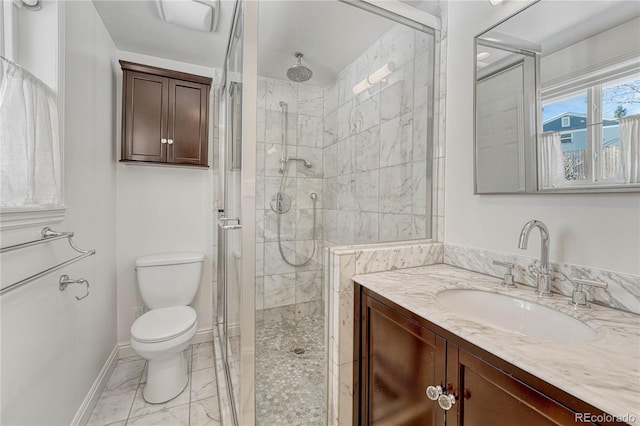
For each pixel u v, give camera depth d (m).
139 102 1.98
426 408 0.89
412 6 1.65
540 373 0.56
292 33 1.62
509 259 1.18
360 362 1.24
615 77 0.88
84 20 1.52
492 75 1.25
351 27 1.65
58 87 1.24
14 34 1.15
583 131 0.95
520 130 1.14
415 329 0.93
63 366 1.27
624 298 0.85
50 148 1.16
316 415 1.40
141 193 2.16
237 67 1.44
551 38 1.04
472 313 1.08
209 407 1.59
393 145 1.74
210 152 2.32
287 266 1.63
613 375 0.53
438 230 1.53
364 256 1.30
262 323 1.53
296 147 1.73
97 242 1.69
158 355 1.58
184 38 1.93
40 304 1.10
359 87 1.87
